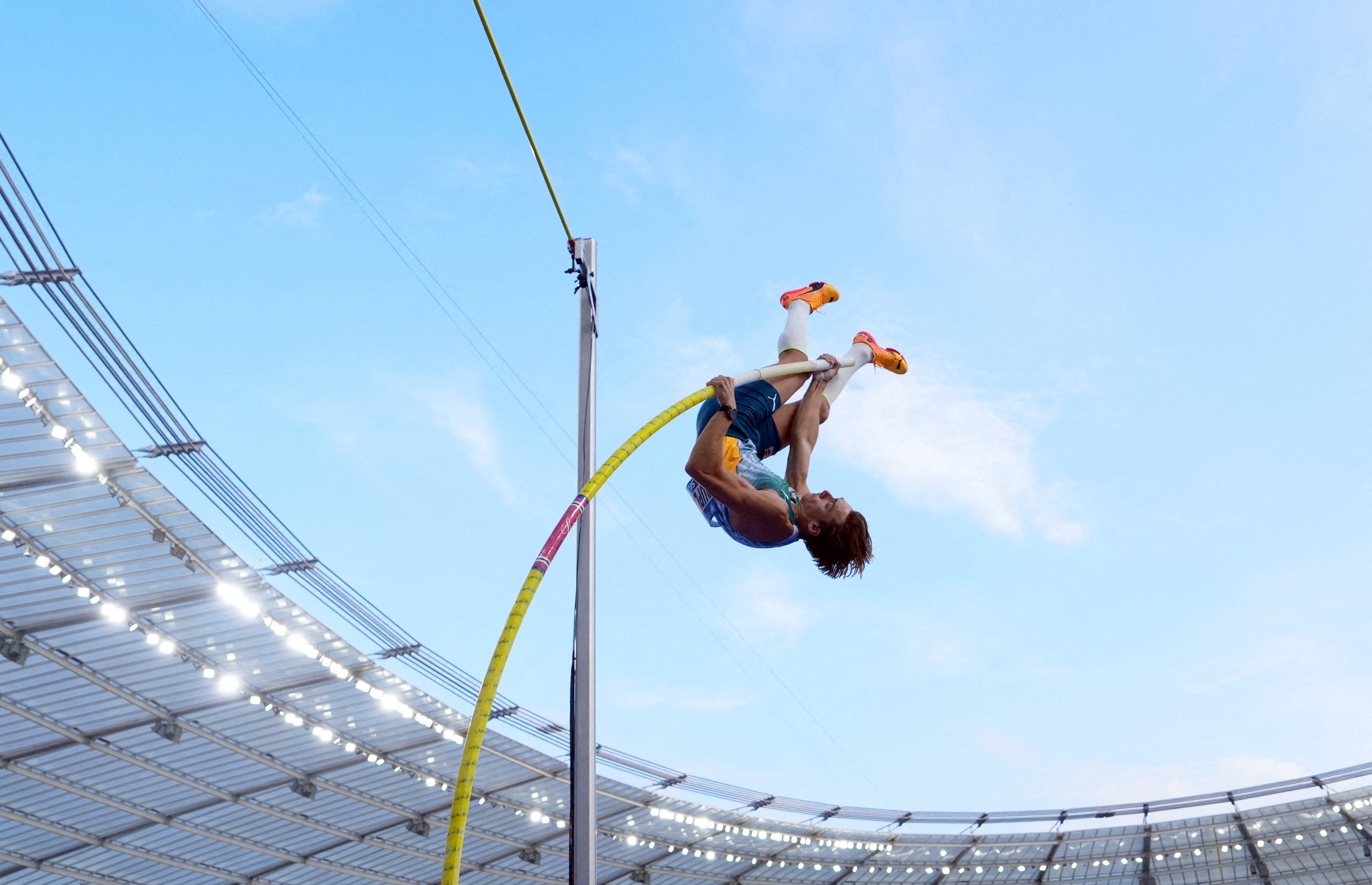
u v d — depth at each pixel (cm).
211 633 1923
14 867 2288
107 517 1641
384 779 2500
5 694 1844
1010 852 3675
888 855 3706
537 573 319
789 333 467
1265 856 3531
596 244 540
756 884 3709
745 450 421
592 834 427
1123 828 3541
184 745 2130
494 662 302
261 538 1866
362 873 2880
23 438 1488
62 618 1756
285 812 2483
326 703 2197
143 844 2402
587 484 345
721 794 3145
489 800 2728
